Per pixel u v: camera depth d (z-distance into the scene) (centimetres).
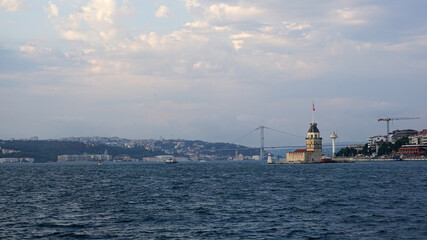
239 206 8750
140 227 6650
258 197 10350
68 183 16312
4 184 15875
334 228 6425
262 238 5856
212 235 6062
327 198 9900
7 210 8444
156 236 6031
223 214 7750
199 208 8531
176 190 12588
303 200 9581
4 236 6081
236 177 19450
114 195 11262
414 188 11925
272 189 12462
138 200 10012
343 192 11219
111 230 6444
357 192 11125
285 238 5853
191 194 11319
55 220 7269
